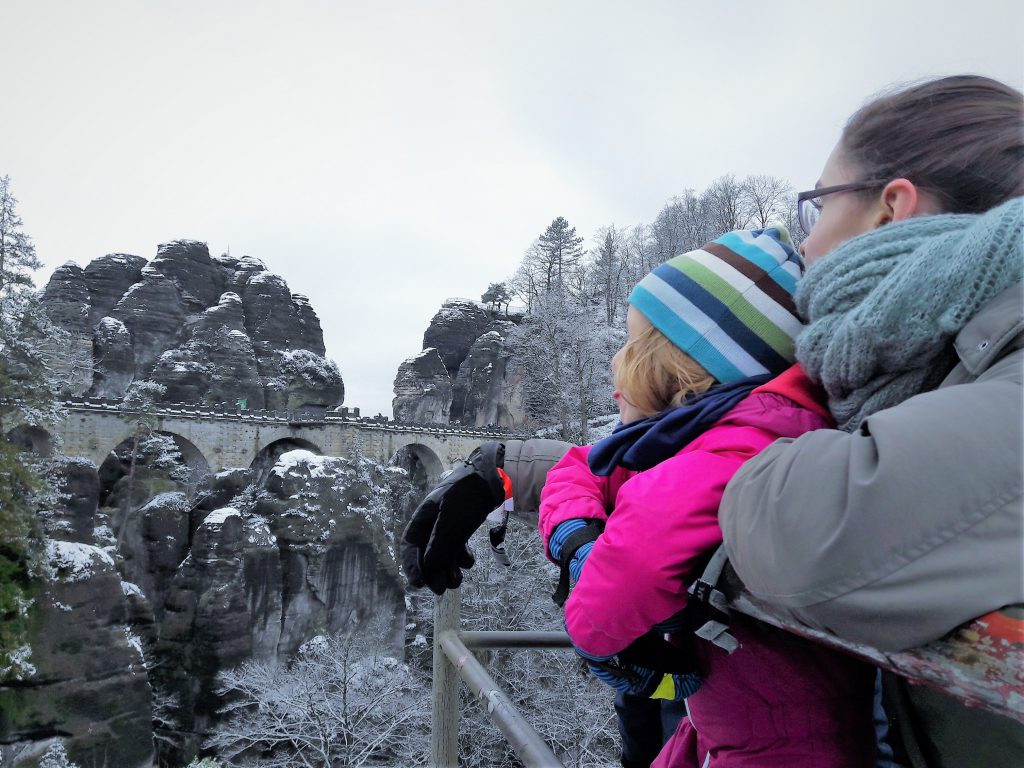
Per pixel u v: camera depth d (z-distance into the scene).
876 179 1.21
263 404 64.38
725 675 1.26
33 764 24.88
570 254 99.44
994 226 0.84
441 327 88.69
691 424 1.30
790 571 0.83
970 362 0.84
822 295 1.10
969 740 0.97
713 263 1.47
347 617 39.94
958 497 0.68
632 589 1.19
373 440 54.03
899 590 0.71
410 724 26.05
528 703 20.38
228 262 74.25
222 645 34.84
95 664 27.41
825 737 1.16
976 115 1.13
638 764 2.30
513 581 24.64
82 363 55.09
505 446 2.79
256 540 38.06
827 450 0.87
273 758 28.69
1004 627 0.63
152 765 28.30
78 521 37.00
